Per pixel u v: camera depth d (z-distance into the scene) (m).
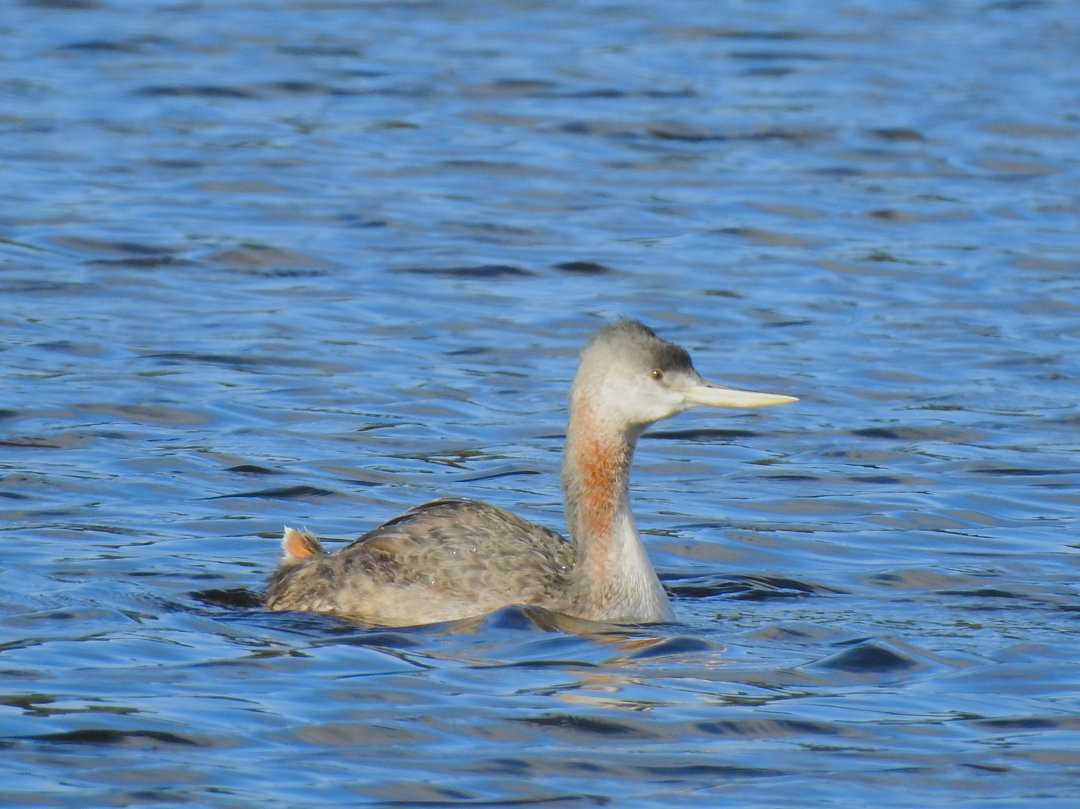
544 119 27.52
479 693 9.64
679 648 10.60
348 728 9.03
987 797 8.34
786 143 26.59
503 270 20.69
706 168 25.28
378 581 11.22
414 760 8.65
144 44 31.47
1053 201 23.95
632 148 26.19
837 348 18.27
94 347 17.41
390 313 19.06
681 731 9.13
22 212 21.94
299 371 17.02
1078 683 9.96
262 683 9.69
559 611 11.16
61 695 9.36
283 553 11.88
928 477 14.65
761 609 11.55
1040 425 16.06
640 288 20.12
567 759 8.71
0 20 33.00
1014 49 33.12
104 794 8.14
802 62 31.75
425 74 30.06
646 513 13.70
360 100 28.41
